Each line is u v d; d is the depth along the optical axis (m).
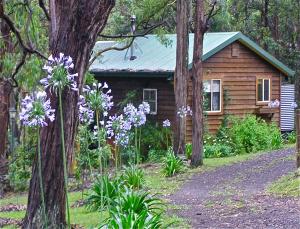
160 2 24.25
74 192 16.28
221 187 16.03
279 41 40.88
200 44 20.64
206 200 13.63
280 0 39.72
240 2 40.72
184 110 22.28
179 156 20.88
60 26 9.24
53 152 9.16
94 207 12.50
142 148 26.36
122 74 27.62
